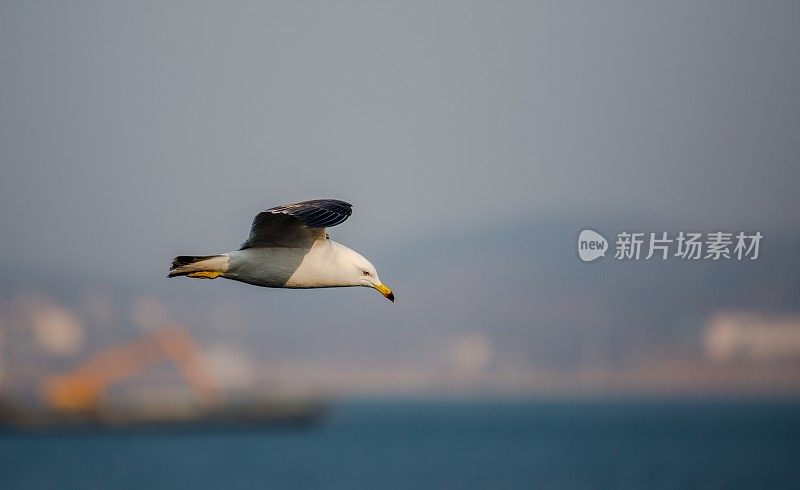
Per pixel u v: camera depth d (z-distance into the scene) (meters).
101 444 72.00
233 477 58.72
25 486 54.97
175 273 11.52
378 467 64.38
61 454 66.19
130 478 57.72
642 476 58.69
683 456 71.25
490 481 57.09
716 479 57.50
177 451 69.62
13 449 67.69
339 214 10.68
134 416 75.06
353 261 11.78
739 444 82.62
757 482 56.62
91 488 54.38
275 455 68.88
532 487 53.72
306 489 54.38
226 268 11.50
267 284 11.73
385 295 11.80
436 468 64.12
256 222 11.26
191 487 54.81
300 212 10.63
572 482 56.34
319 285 11.84
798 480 57.34
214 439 77.19
